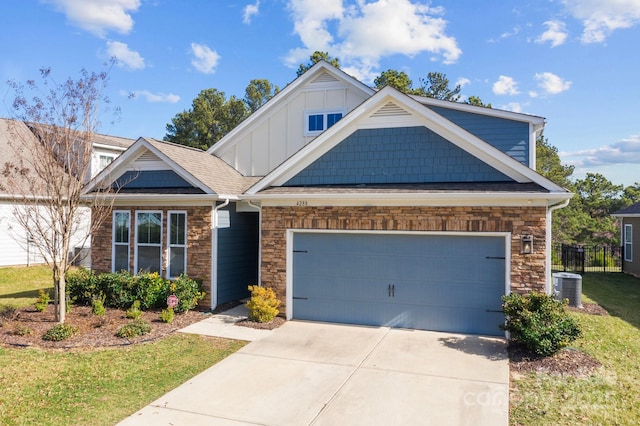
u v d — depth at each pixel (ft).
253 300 34.35
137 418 18.72
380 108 35.12
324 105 48.26
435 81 123.65
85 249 67.87
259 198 35.29
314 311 35.24
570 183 123.13
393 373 23.84
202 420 18.60
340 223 34.22
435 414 19.12
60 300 32.37
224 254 40.96
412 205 32.40
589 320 35.42
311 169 36.86
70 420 18.51
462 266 31.60
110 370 24.20
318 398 20.77
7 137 66.74
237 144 51.16
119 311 37.24
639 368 24.77
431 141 33.94
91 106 39.22
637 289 52.90
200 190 39.81
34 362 25.26
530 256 29.68
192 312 37.83
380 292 33.60
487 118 44.50
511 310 27.14
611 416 19.04
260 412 19.34
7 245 62.54
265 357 26.50
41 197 41.57
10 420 18.42
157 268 41.32
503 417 18.83
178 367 24.79
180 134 143.95
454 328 31.78
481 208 30.78
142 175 43.34
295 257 35.81
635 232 64.75
